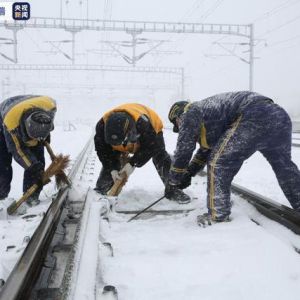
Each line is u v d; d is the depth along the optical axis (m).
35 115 4.07
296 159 9.48
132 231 3.32
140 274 2.47
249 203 4.04
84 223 2.96
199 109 3.53
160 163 4.56
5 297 1.90
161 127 4.54
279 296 2.19
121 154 4.54
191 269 2.54
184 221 3.59
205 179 6.01
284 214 3.46
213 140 3.64
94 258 2.39
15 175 7.92
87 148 11.73
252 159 9.27
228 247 2.85
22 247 2.90
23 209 4.32
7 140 4.20
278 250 2.71
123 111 3.96
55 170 4.34
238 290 2.26
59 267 2.58
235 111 3.49
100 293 2.16
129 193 4.30
